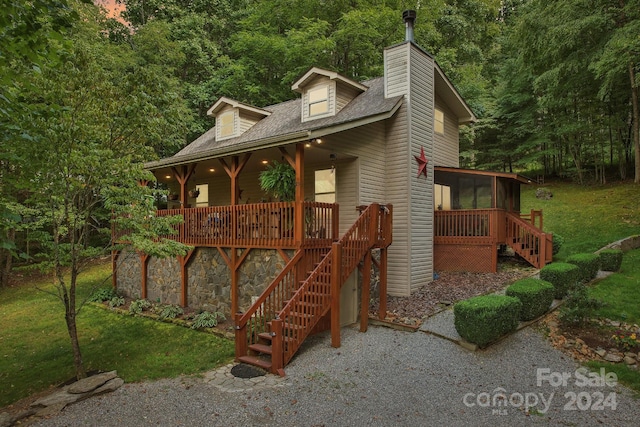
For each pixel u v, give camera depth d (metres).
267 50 20.28
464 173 11.61
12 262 16.08
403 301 9.05
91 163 6.02
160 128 7.55
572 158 21.50
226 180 14.21
